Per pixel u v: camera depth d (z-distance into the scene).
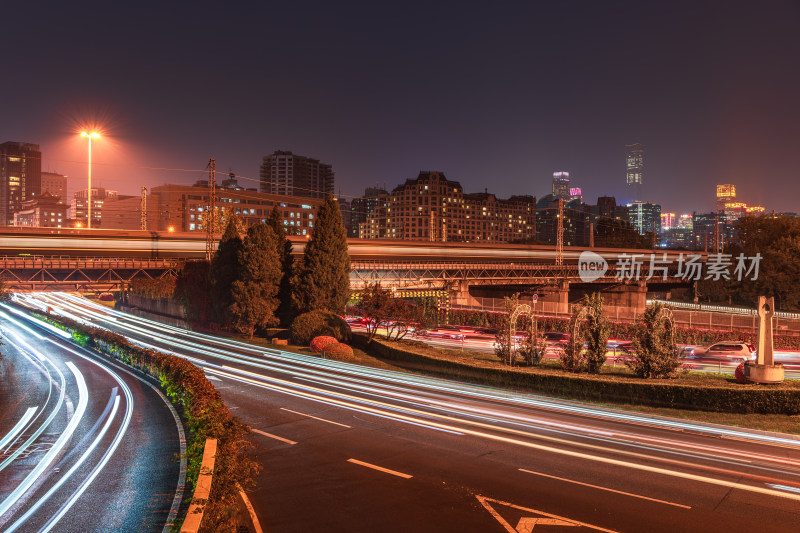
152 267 65.56
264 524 12.61
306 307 52.34
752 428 21.70
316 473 16.11
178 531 10.27
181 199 174.25
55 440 19.83
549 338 51.97
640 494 14.49
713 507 13.67
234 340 51.22
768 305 27.20
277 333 52.06
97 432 20.64
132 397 26.83
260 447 18.61
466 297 85.94
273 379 32.28
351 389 29.45
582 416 23.72
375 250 86.31
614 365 37.72
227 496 10.94
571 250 112.06
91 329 47.16
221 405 17.17
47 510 13.16
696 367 39.56
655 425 22.12
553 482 15.38
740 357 41.19
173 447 17.98
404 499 14.13
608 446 18.97
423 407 25.17
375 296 46.38
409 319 46.28
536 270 97.31
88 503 13.50
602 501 14.02
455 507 13.62
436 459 17.44
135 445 18.56
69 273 62.12
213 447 11.81
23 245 58.44
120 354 38.28
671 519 12.95
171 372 25.59
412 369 37.94
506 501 13.99
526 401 27.00
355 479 15.60
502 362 36.31
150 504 13.27
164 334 56.12
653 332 30.64
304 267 52.81
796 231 88.81
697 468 16.64
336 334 47.84
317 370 35.97
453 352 40.72
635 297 104.12
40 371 35.06
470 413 24.03
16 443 19.55
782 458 17.73
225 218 93.69
